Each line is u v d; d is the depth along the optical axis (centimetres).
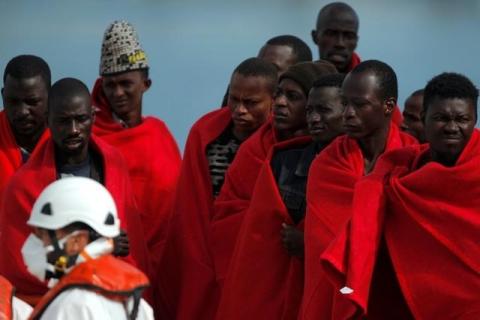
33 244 1273
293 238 1664
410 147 1569
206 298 1828
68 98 1652
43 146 1686
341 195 1591
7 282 1343
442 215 1502
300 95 1727
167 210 1903
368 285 1505
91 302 1227
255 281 1691
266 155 1758
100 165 1705
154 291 1875
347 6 2172
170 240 1866
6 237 1650
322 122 1664
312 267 1588
